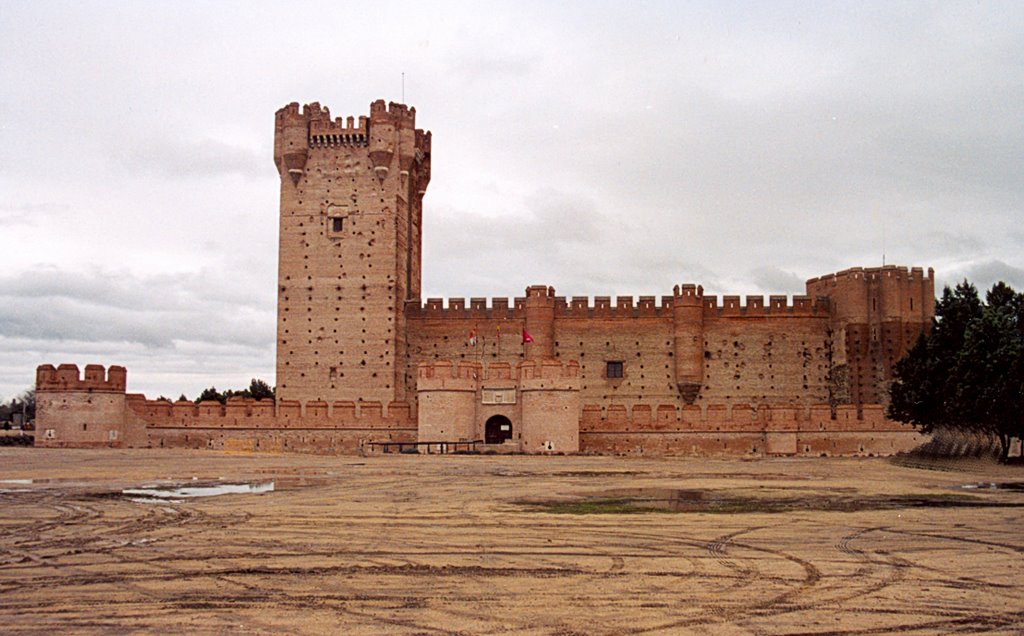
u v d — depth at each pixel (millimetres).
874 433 74125
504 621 16453
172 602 17734
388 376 85188
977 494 38406
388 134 87562
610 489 40500
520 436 73375
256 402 76688
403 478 46188
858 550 23625
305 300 86688
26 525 27781
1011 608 17453
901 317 84875
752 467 57250
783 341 88000
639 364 88312
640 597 18281
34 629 15828
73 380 73375
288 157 87688
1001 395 57188
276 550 23422
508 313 89312
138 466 53656
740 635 15617
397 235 87375
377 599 18047
